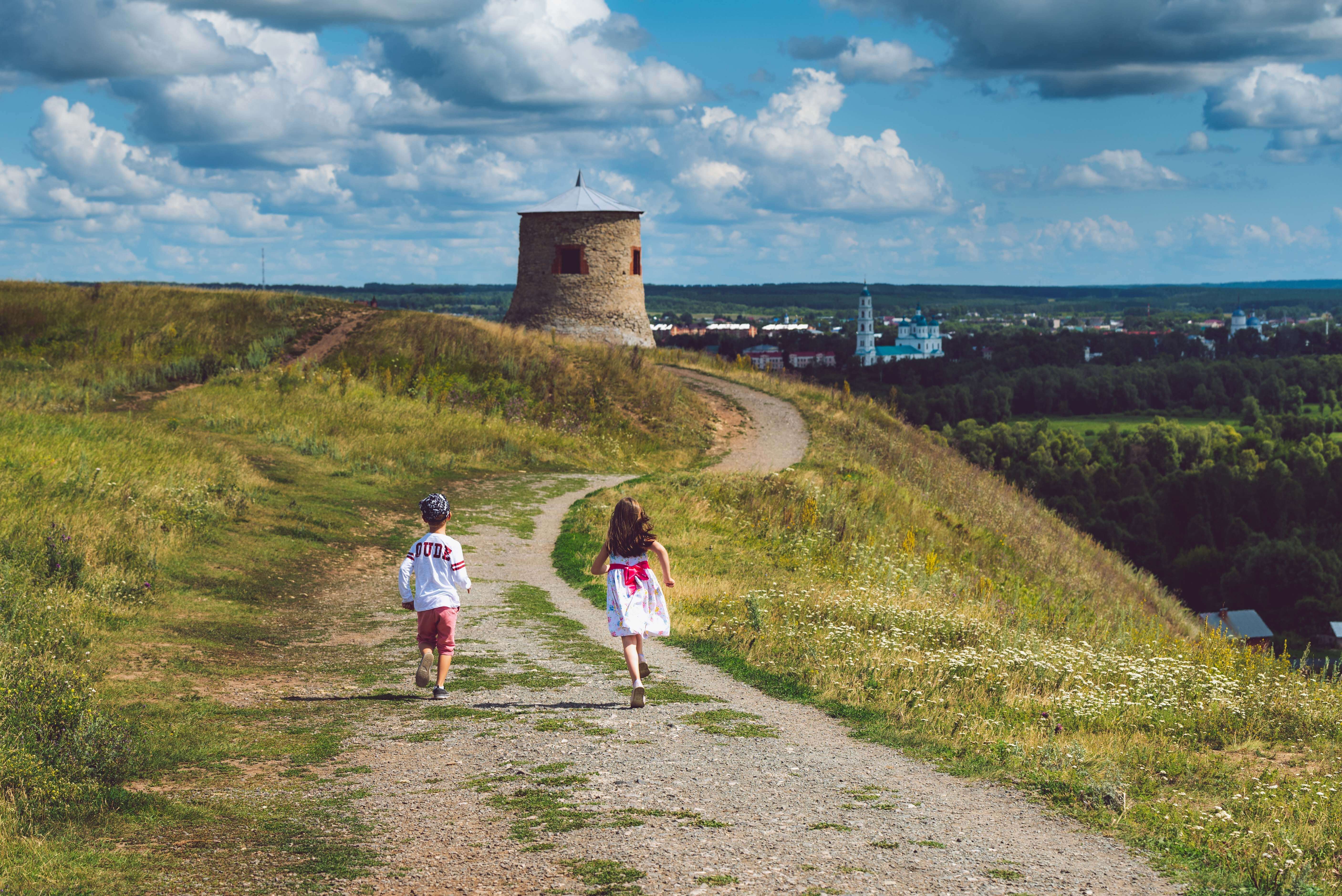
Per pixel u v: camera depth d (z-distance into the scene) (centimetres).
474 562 1719
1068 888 407
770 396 4262
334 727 714
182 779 584
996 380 13488
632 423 3628
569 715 728
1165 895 405
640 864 427
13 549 1130
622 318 5184
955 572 1945
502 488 2581
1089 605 2086
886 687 829
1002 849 455
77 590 1070
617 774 570
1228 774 666
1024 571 2305
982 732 695
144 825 495
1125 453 10394
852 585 1536
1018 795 550
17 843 457
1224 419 13312
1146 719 833
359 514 1980
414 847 459
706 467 3189
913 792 547
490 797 532
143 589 1146
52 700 635
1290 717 889
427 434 3025
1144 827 504
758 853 441
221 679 869
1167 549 8394
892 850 448
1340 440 11375
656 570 1588
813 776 572
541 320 5144
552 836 466
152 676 843
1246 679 1103
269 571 1441
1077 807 529
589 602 1405
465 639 1095
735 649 1005
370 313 4334
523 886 407
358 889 409
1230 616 6969
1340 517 8606
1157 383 13950
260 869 434
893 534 2209
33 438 1920
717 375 4625
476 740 660
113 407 3031
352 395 3369
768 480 2523
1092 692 906
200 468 1941
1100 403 13825
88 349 3778
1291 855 467
